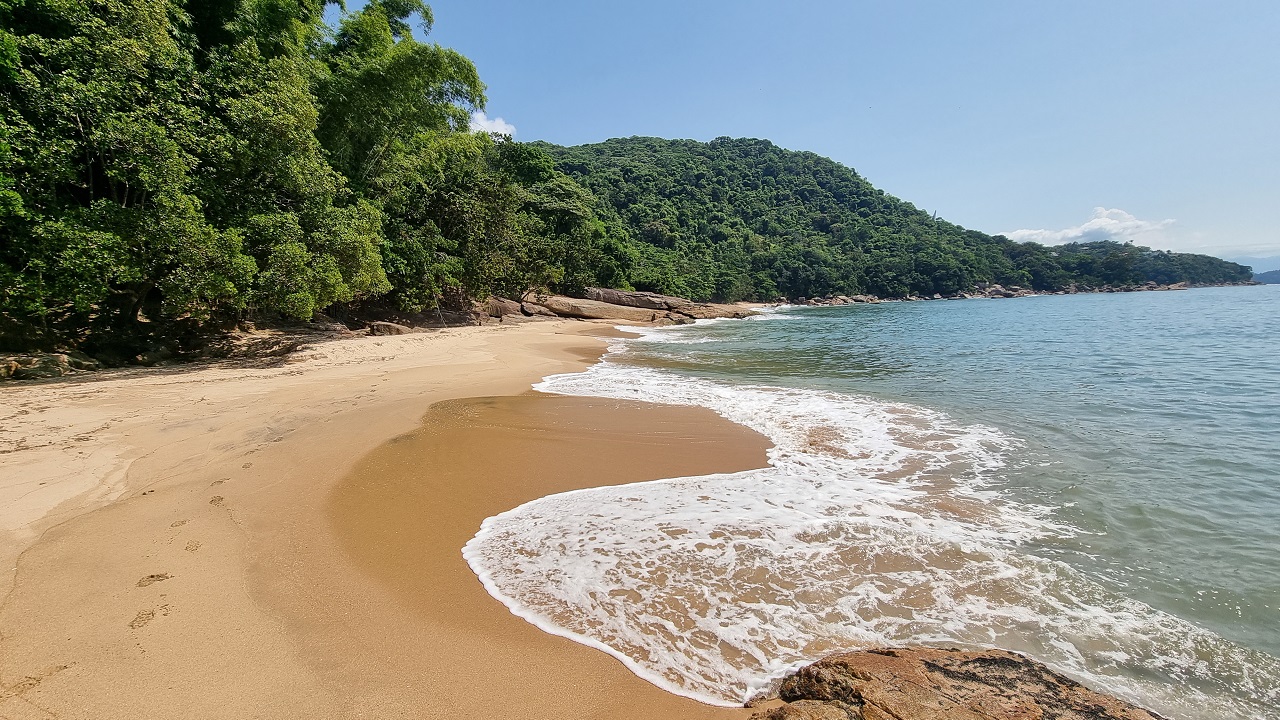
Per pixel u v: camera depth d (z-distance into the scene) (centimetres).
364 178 2128
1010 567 439
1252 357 1548
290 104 1385
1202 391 1107
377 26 2003
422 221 2594
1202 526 515
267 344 1544
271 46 1619
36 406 818
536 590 392
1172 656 339
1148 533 501
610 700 288
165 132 1125
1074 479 637
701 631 350
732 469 671
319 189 1483
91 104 1073
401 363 1426
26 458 598
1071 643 350
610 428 845
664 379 1327
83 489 529
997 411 971
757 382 1284
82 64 1095
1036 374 1359
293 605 359
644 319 3966
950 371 1433
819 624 361
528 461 682
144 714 262
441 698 283
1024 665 306
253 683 286
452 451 704
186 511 494
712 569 426
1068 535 496
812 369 1510
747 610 374
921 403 1039
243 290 1314
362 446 704
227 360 1365
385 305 2489
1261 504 562
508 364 1507
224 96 1391
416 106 2072
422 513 520
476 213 2733
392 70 1859
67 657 299
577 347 2111
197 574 390
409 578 402
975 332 2650
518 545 462
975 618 372
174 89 1227
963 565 441
